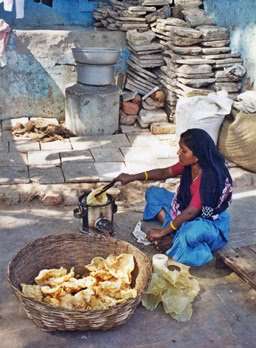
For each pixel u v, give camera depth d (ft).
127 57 21.44
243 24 18.35
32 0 22.48
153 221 13.42
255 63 17.89
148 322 9.60
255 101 16.43
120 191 14.93
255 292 10.64
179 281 10.09
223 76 18.72
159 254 10.80
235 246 11.48
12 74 20.04
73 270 10.31
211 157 10.67
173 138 18.90
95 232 12.22
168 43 19.60
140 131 19.62
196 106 16.69
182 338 9.23
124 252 10.59
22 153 16.93
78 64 18.98
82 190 14.46
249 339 9.27
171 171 12.32
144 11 20.72
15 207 14.05
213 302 10.28
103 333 9.23
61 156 16.75
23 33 19.63
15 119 20.39
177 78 19.04
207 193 10.78
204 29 19.10
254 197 15.21
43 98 20.76
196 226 10.80
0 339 9.01
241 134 16.16
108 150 17.51
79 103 18.69
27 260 10.18
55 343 8.95
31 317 9.08
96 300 9.18
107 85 19.31
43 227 13.02
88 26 23.16
